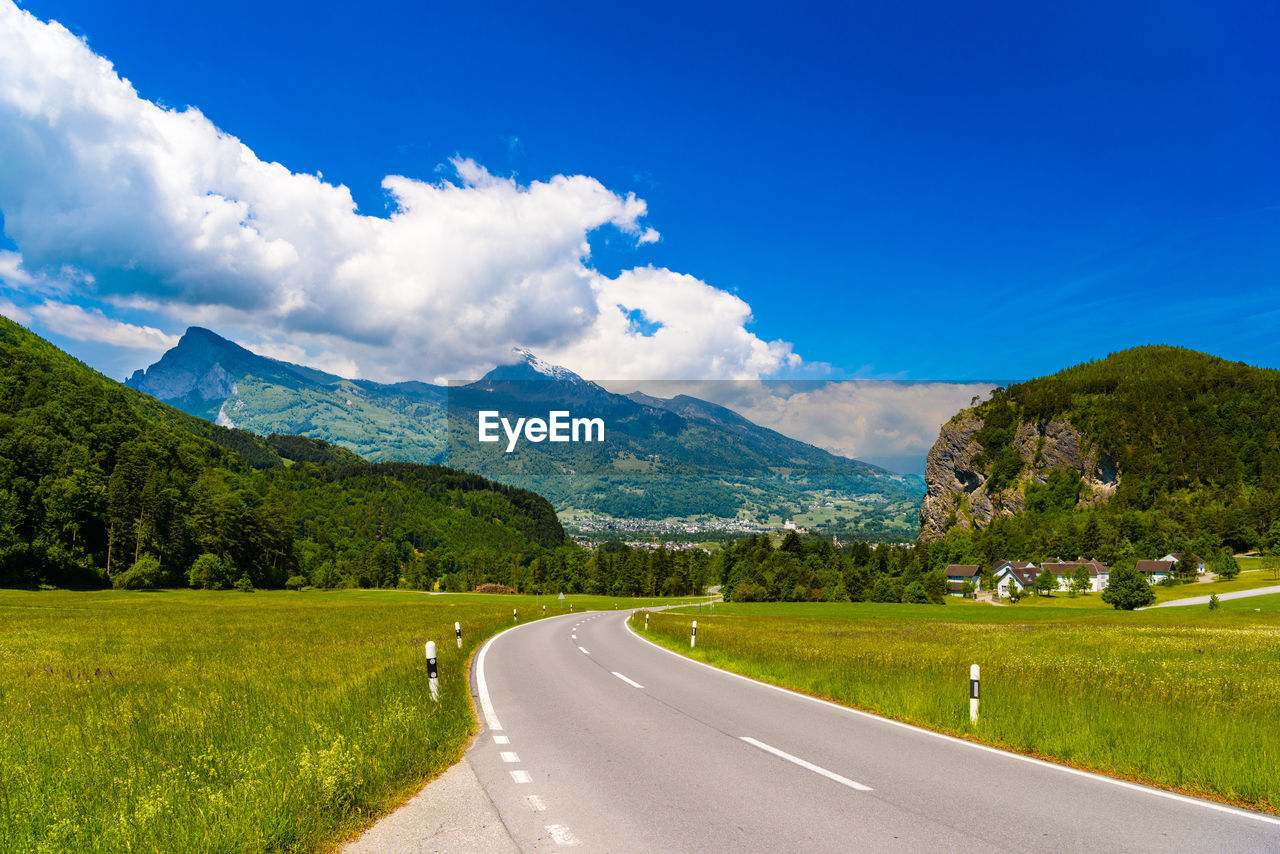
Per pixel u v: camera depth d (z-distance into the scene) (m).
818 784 7.56
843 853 5.46
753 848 5.55
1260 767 7.73
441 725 9.74
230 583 102.81
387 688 11.98
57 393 127.19
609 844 5.62
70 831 5.41
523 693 14.42
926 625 51.25
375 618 42.09
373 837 5.76
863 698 13.45
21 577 81.62
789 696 14.31
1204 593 103.06
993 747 9.70
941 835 5.93
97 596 71.88
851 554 161.25
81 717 10.55
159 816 5.64
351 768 6.91
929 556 175.00
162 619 38.69
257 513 120.69
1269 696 13.57
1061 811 6.68
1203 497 191.12
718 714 12.07
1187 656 25.53
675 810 6.57
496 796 6.98
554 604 89.94
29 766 7.44
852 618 67.31
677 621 48.03
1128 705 11.45
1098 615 74.56
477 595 122.56
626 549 153.88
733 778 7.77
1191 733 9.45
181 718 9.74
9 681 14.80
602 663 20.48
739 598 118.75
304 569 143.00
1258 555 145.50
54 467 97.19
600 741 9.75
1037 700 11.77
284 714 9.88
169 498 102.81
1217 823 6.37
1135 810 6.74
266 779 6.61
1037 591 132.12
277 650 21.61
